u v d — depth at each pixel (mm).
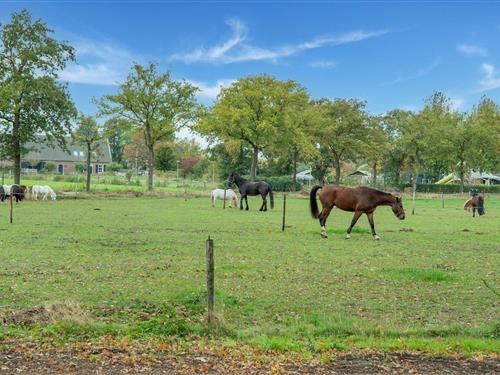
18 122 43469
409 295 10703
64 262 13516
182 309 9172
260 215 31094
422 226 26672
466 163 77750
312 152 63688
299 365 6555
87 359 6547
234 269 13039
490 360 6906
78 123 50312
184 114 55719
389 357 6918
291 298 10250
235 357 6777
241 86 60438
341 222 27812
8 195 38438
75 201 40875
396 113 90375
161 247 16688
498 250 17750
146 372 6172
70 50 44406
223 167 76375
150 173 55938
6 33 42906
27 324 8023
